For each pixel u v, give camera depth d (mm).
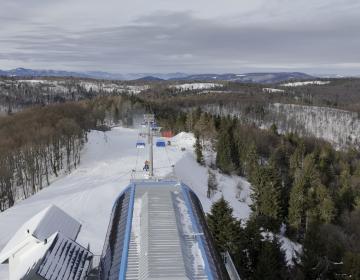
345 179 81750
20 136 95062
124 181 74250
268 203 62781
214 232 42844
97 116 156375
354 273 39281
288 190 75188
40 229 33156
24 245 32500
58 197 67562
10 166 82250
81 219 55219
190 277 24359
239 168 99438
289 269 44281
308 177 74938
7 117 124938
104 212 59125
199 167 94312
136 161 92000
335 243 51438
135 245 28031
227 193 82625
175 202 34250
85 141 113938
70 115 130000
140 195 36062
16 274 30781
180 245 27172
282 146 110688
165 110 194500
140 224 30656
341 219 65625
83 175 83938
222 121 126875
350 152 121375
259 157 105312
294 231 62594
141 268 25188
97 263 36969
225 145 97000
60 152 99875
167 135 127812
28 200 68625
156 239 27734
